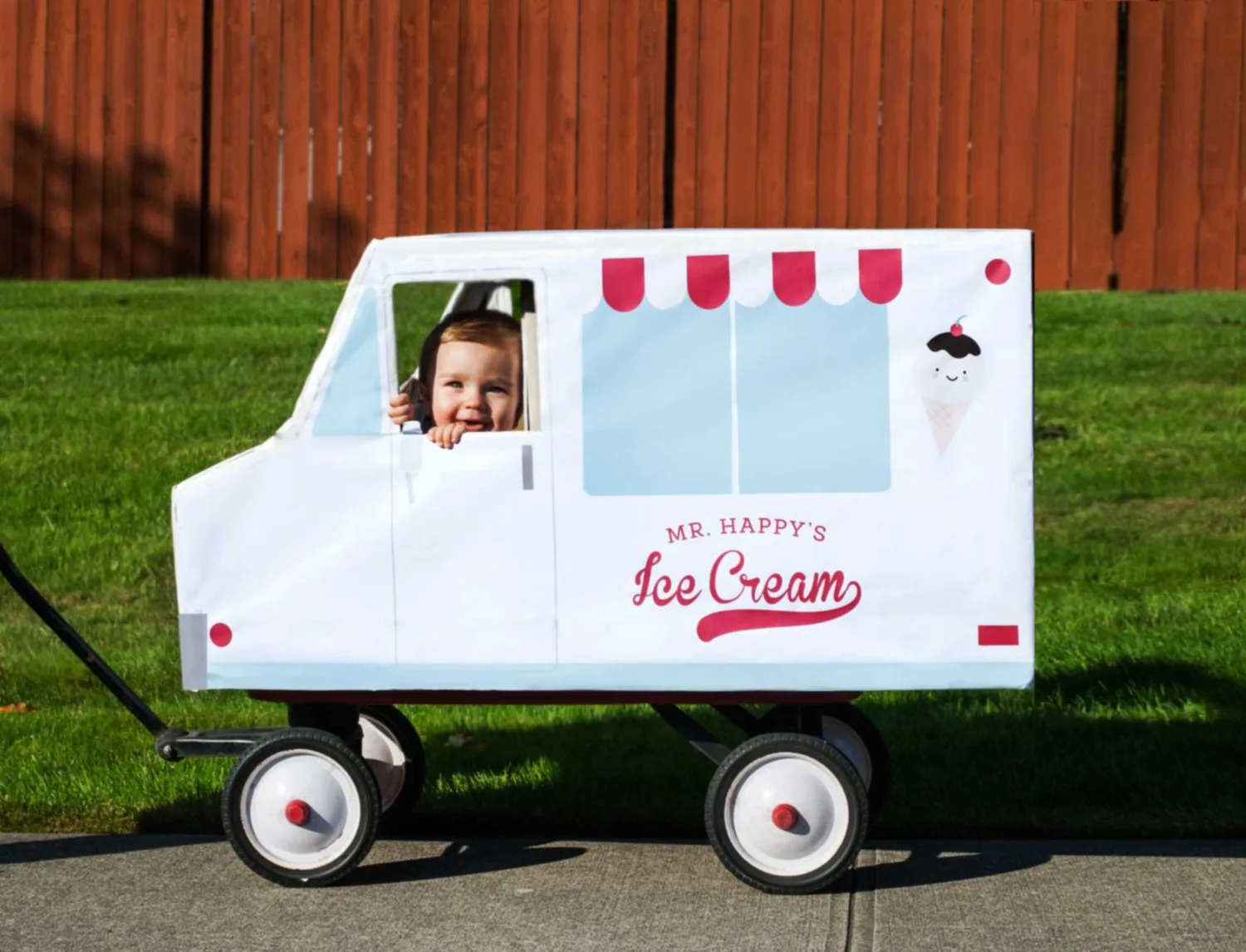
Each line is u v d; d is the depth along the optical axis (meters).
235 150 13.91
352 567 4.79
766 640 4.71
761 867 4.77
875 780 5.36
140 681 6.94
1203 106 13.56
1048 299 13.33
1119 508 9.06
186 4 13.78
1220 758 5.84
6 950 4.38
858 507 4.68
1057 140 13.54
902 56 13.47
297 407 4.80
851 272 4.66
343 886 4.90
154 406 10.38
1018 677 4.66
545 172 13.70
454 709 6.79
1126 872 4.95
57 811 5.52
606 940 4.45
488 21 13.62
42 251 14.10
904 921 4.57
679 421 4.70
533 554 4.74
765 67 13.54
